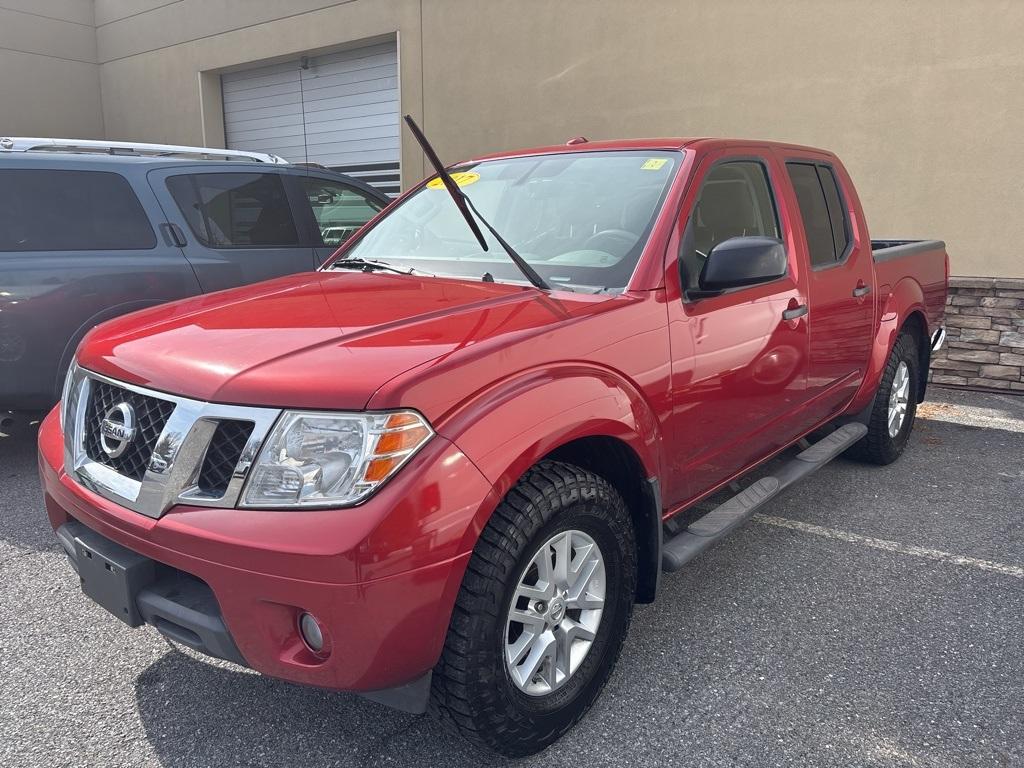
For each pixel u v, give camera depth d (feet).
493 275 9.38
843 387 13.08
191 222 16.65
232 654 6.26
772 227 11.19
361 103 35.12
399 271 10.16
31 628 9.58
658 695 8.23
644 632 9.46
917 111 21.77
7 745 7.47
